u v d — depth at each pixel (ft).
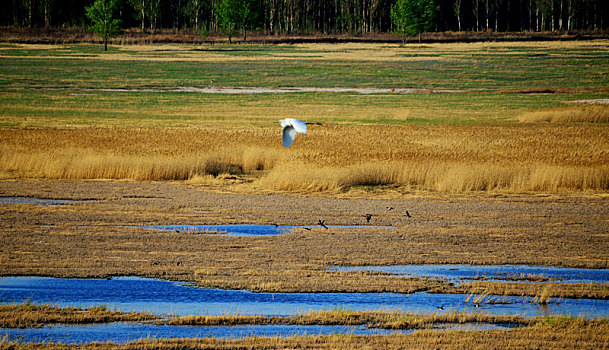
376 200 318.45
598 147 476.13
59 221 252.21
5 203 290.56
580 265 196.34
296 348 117.39
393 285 167.73
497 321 138.62
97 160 375.25
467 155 425.69
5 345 118.83
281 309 147.23
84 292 159.22
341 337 123.54
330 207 297.53
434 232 243.60
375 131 565.12
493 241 229.04
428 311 145.59
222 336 127.65
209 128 577.02
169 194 325.21
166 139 492.13
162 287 164.55
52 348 117.50
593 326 134.10
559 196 333.62
